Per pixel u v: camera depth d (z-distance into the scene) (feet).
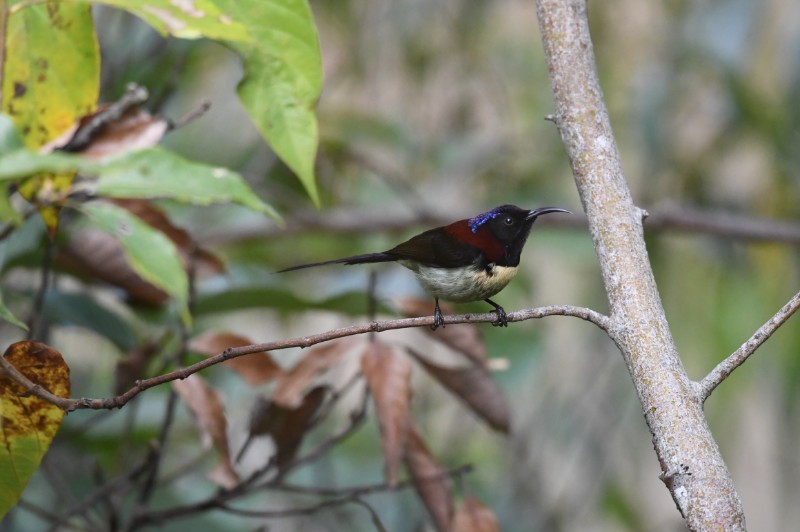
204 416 22.25
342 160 45.01
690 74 45.27
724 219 42.55
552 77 19.49
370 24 48.44
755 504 47.83
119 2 16.11
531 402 46.96
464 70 48.44
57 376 17.29
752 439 47.60
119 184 14.02
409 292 38.42
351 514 35.47
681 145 47.62
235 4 18.24
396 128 45.29
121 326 26.68
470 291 27.96
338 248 43.70
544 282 50.60
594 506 44.39
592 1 47.75
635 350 17.34
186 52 35.50
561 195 46.47
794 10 43.27
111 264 25.61
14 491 17.52
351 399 39.22
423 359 23.94
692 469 16.16
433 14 48.44
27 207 23.29
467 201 47.32
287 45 18.33
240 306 27.22
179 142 42.63
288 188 43.21
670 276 47.01
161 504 29.30
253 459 34.37
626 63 47.29
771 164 44.42
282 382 22.71
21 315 29.58
